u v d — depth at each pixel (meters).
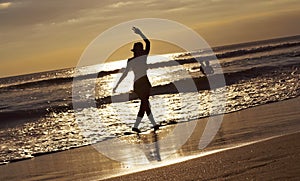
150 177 5.90
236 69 32.94
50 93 33.31
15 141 12.11
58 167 8.08
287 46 68.94
